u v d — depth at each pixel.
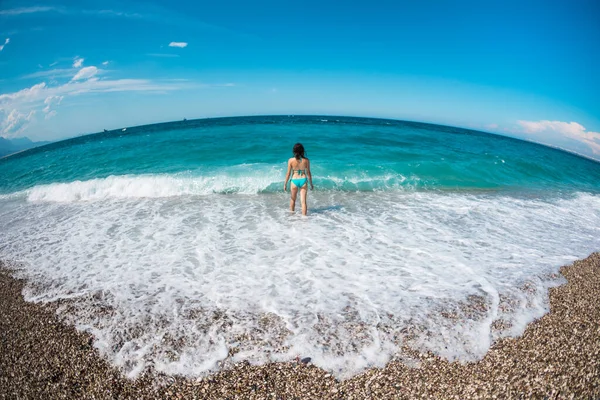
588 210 9.00
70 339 3.72
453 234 6.76
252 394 2.93
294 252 5.79
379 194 9.74
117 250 5.99
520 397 2.84
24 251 6.08
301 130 23.53
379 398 2.86
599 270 5.38
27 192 10.16
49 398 2.94
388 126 30.98
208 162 13.12
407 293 4.54
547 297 4.53
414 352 3.43
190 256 5.67
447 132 29.84
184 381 3.10
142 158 14.12
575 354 3.39
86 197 9.73
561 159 17.20
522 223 7.64
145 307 4.26
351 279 4.91
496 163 13.47
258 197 9.30
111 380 3.13
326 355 3.39
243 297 4.45
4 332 3.88
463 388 2.95
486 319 3.99
